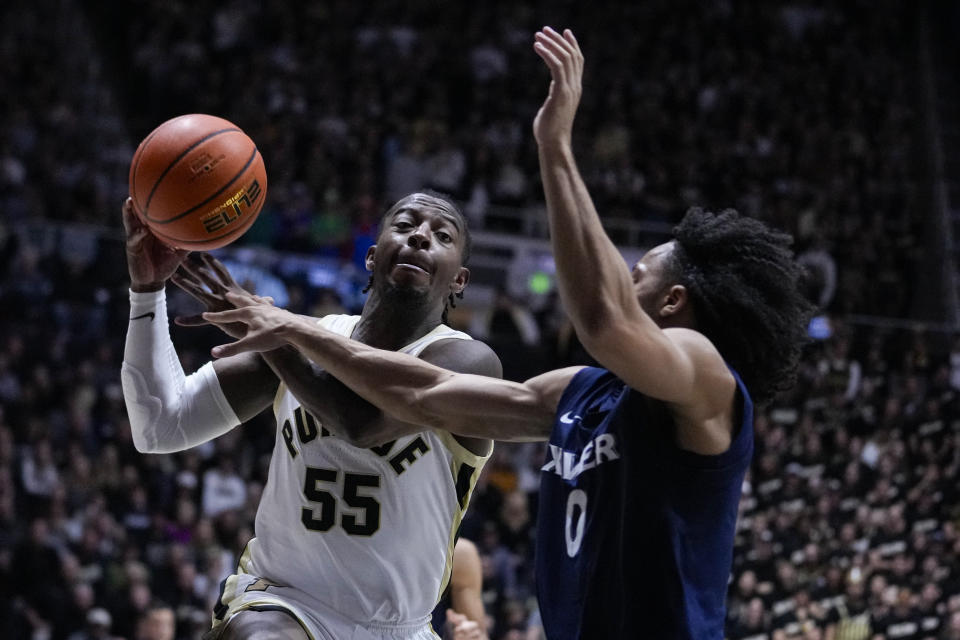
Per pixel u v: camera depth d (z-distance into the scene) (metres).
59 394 8.05
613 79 12.56
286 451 2.55
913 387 8.35
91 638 6.31
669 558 1.77
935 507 7.61
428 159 11.23
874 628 6.78
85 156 10.99
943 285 11.03
